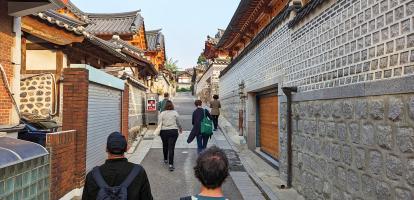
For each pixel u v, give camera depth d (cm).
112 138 317
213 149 231
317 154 582
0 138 464
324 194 550
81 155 646
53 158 529
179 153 1132
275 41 895
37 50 917
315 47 605
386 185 373
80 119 651
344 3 492
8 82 545
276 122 960
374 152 399
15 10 546
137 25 2495
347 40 481
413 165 328
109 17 2670
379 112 388
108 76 852
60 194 561
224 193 717
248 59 1305
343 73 493
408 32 344
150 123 1794
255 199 672
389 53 377
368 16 424
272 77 921
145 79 2383
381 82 382
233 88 1753
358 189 437
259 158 1080
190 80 7106
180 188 735
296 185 695
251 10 1246
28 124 686
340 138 492
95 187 300
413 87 326
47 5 553
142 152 1144
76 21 916
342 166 485
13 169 407
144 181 315
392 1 373
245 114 1368
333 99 518
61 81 905
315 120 592
